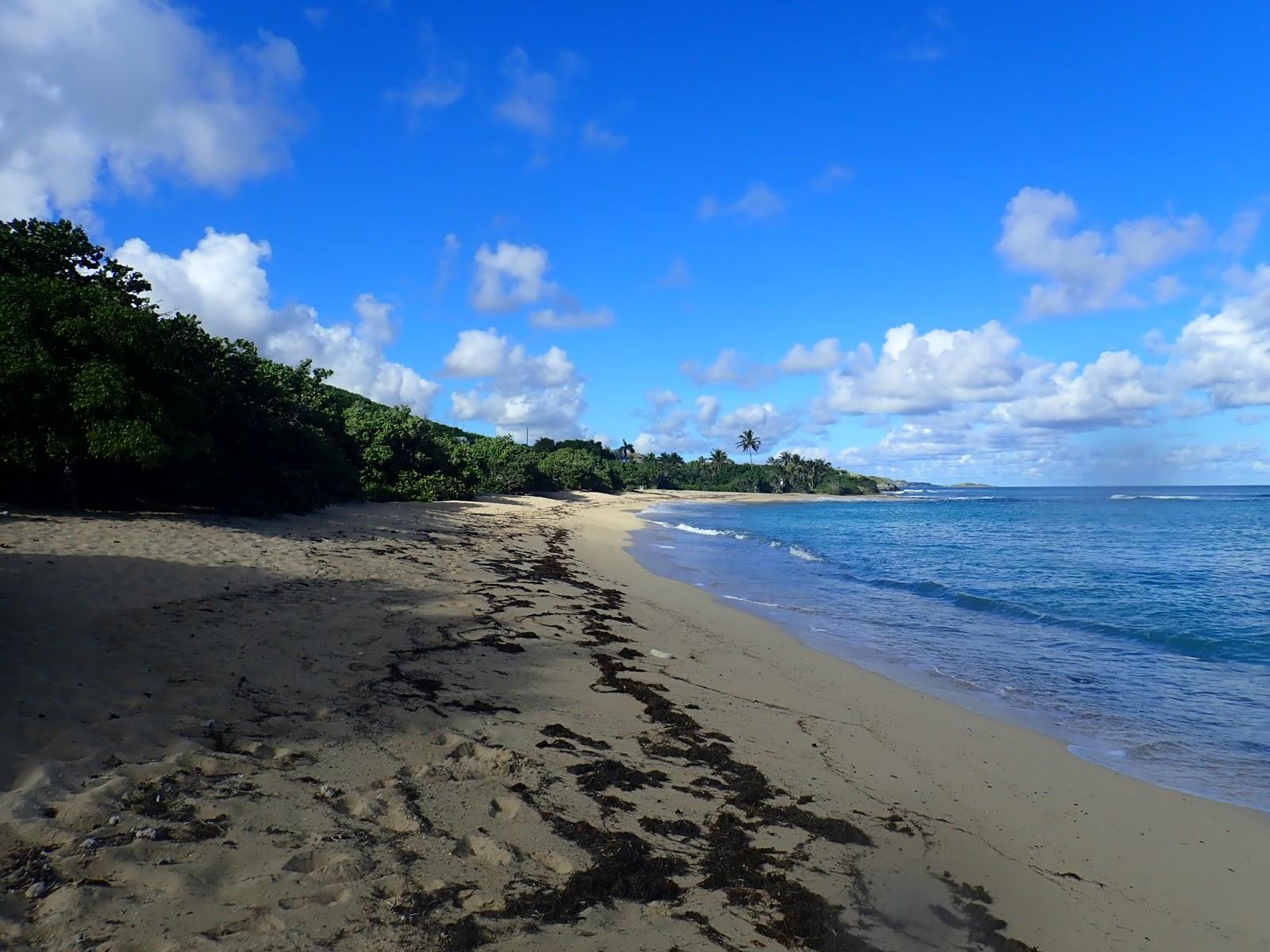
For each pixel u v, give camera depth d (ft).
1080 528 155.43
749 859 14.79
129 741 15.60
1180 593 61.98
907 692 30.78
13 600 24.91
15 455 42.60
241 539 46.50
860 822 17.47
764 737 23.03
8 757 14.03
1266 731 27.22
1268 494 549.95
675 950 11.44
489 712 21.58
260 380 62.59
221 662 21.98
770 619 45.88
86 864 11.19
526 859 13.48
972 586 65.10
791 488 469.57
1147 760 24.18
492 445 184.24
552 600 43.04
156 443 43.42
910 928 13.21
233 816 13.41
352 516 74.95
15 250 48.73
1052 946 13.37
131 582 30.07
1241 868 17.19
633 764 19.10
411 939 10.64
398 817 14.32
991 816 18.97
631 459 484.33
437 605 35.73
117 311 44.50
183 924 10.19
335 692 21.16
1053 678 34.32
